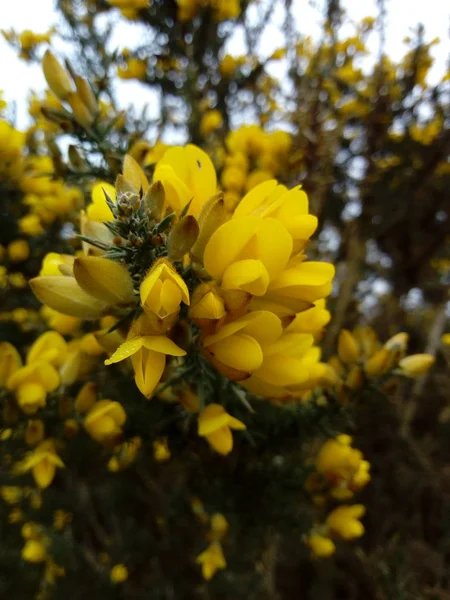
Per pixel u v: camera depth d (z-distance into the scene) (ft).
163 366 0.26
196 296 0.27
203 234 0.28
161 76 1.13
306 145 0.91
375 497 1.04
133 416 0.46
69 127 0.49
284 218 0.29
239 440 0.47
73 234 0.29
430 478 1.04
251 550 0.77
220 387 0.36
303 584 1.05
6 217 0.77
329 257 1.25
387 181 1.13
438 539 1.07
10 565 0.92
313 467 0.52
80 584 0.89
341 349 0.48
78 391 0.50
